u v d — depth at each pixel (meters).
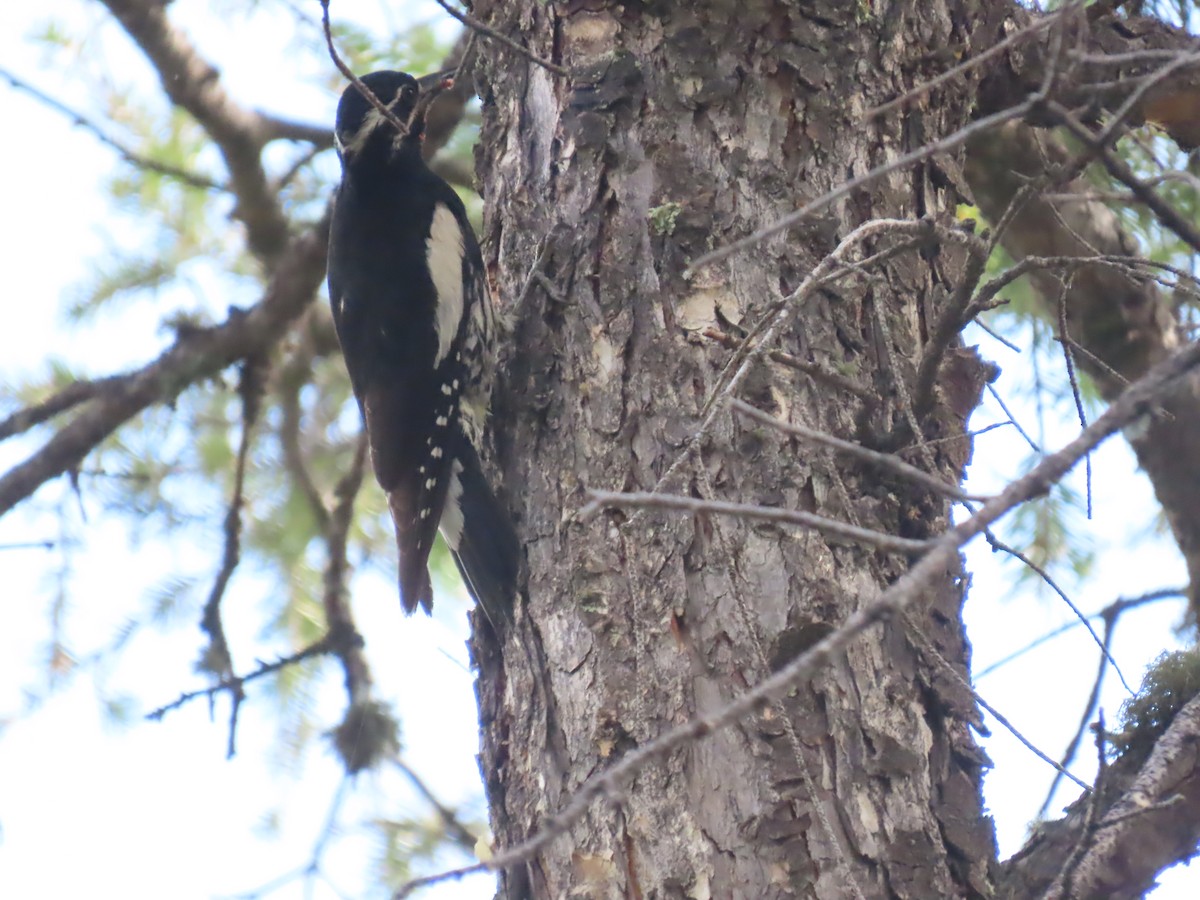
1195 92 8.04
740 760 5.89
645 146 6.96
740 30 7.03
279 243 10.39
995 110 7.94
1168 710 6.48
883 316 5.82
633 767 3.48
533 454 6.88
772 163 6.88
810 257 6.72
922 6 7.37
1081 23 4.88
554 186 7.21
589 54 7.21
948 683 6.20
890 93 7.14
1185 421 9.15
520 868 6.31
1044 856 6.02
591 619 6.34
